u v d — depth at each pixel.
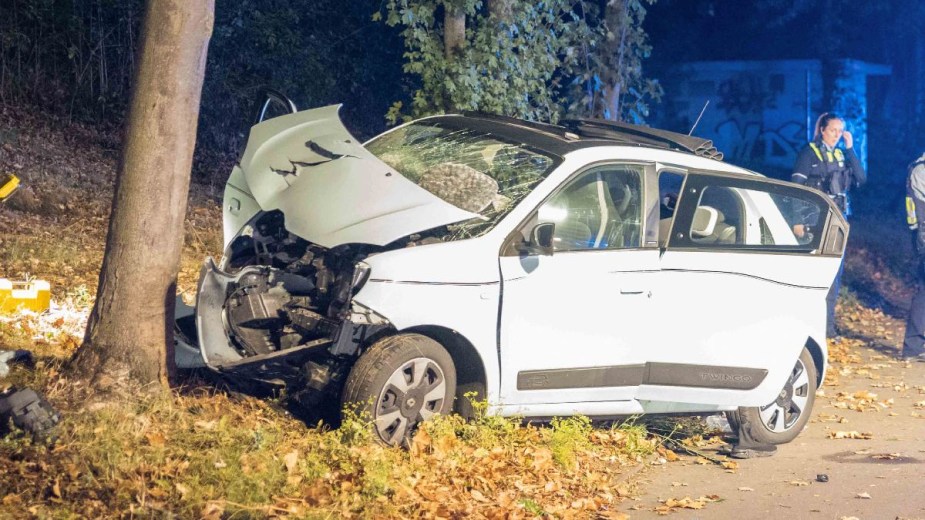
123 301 5.90
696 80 29.95
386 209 6.05
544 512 5.55
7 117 15.15
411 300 5.92
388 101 21.58
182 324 6.89
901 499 6.36
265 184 6.63
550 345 6.41
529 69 12.17
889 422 8.66
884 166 31.08
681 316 6.86
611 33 14.05
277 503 5.05
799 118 28.91
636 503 6.10
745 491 6.48
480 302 6.14
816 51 28.88
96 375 5.88
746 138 29.52
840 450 7.66
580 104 13.73
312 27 20.09
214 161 17.30
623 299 6.63
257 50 18.72
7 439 5.14
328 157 6.62
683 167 7.02
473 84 11.52
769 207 7.47
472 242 6.18
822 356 7.84
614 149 6.89
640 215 6.79
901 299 17.73
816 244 7.54
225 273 6.06
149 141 5.86
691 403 7.10
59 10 16.12
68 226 12.29
